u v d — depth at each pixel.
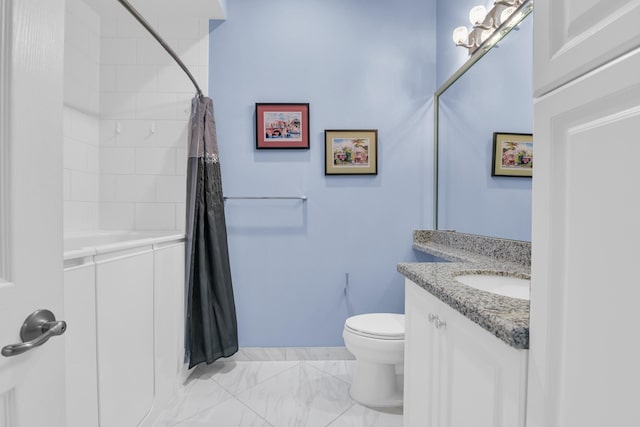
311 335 2.19
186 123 2.12
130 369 1.25
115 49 2.10
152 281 1.45
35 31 0.56
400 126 2.21
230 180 2.16
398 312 2.21
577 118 0.49
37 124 0.56
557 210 0.53
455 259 1.58
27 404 0.54
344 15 2.19
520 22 1.36
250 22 2.16
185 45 2.13
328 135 2.17
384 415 1.57
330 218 2.19
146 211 2.11
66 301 0.92
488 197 1.59
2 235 0.51
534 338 0.57
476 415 0.75
